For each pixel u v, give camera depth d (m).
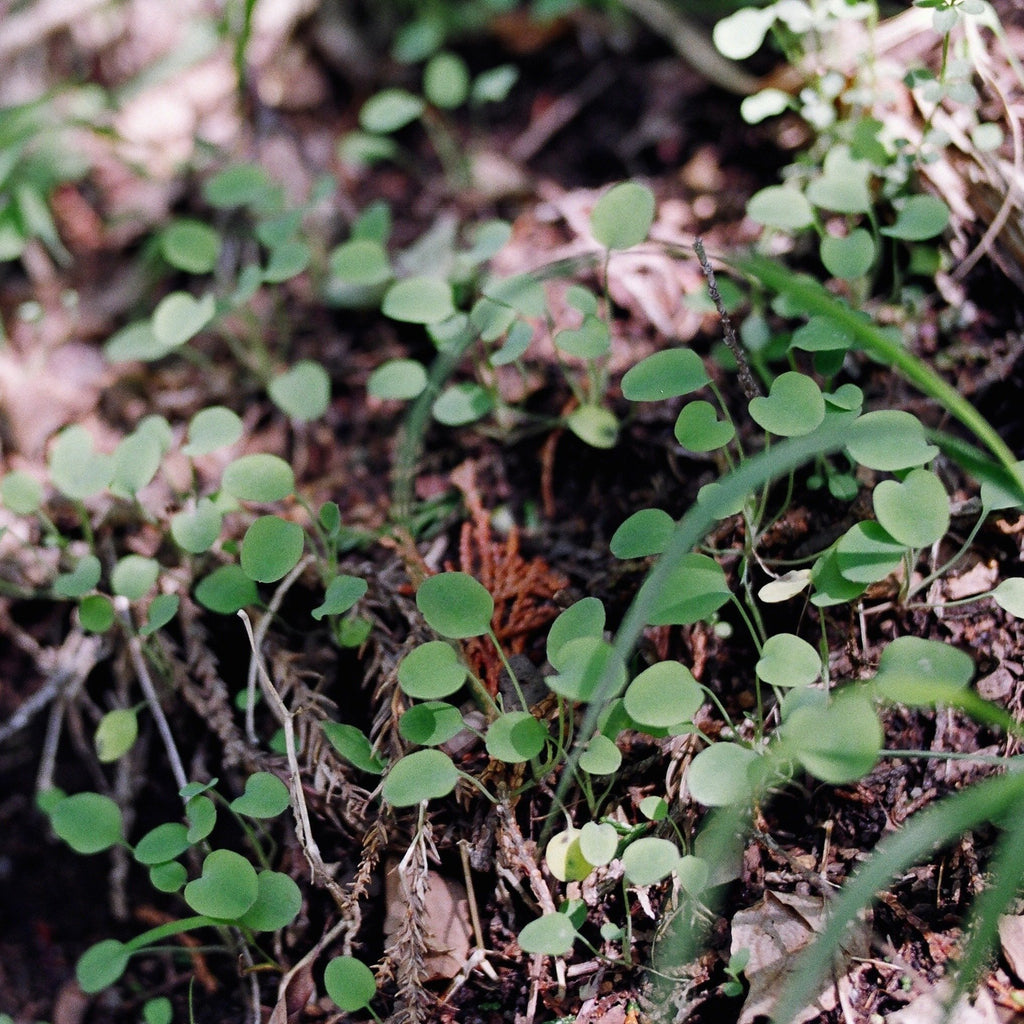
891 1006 0.43
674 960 0.44
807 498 0.49
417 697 0.45
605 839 0.44
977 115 0.50
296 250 0.52
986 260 0.50
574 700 0.44
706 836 0.45
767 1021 0.43
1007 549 0.47
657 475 0.51
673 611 0.44
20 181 0.58
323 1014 0.46
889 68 0.51
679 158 0.57
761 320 0.51
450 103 0.57
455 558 0.51
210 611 0.51
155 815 0.51
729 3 0.58
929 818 0.40
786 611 0.48
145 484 0.49
